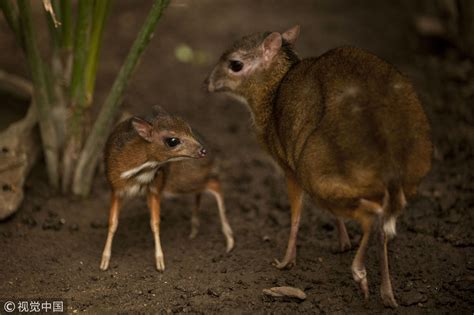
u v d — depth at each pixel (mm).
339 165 6566
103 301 7391
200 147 8125
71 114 9297
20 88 10648
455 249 8250
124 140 8039
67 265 8148
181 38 14773
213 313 7133
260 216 9422
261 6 16375
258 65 8391
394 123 6633
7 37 14266
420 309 7105
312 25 15219
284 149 7746
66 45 9250
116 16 15547
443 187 9625
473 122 11102
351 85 6793
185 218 9438
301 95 7309
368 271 7867
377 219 6594
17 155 9219
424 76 12750
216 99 12703
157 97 12578
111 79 12914
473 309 7094
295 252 8078
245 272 8023
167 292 7582
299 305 7254
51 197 9547
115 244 8711
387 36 14594
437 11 13727
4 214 8727
